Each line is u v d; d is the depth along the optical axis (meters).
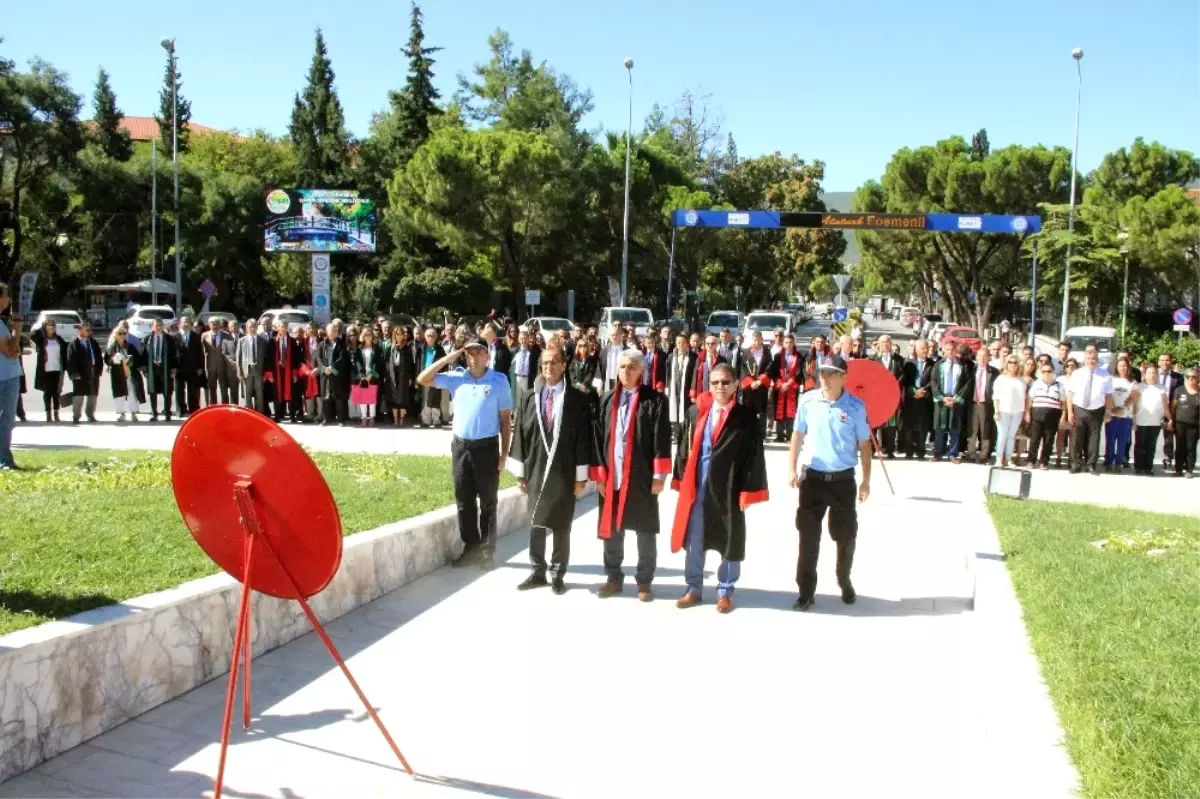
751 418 7.16
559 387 7.48
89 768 4.42
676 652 6.30
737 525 7.12
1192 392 15.29
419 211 43.50
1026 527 9.63
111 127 67.81
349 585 6.99
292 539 4.17
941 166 48.00
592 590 7.75
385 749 4.75
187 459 4.25
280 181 65.69
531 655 6.19
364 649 6.23
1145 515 10.95
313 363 18.50
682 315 54.38
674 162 56.97
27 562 5.99
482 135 43.19
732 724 5.18
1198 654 5.32
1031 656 5.44
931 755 4.85
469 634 6.58
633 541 9.73
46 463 11.05
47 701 4.46
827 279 82.19
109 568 5.93
